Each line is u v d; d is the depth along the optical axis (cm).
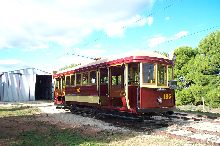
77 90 1947
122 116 1525
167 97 1387
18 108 2567
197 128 1244
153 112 1366
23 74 4234
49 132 1183
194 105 2583
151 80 1342
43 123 1475
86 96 1791
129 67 1382
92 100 1698
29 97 4231
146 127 1280
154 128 1268
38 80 4719
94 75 1684
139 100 1295
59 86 2431
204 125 1327
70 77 2100
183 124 1355
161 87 1368
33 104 3259
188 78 2683
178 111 2073
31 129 1268
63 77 2322
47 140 1010
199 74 2548
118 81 1436
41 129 1269
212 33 2553
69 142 973
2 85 4128
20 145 931
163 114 1474
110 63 1498
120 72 1423
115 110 1520
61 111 2281
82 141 992
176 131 1180
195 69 2652
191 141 963
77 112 2033
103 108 1577
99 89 1620
